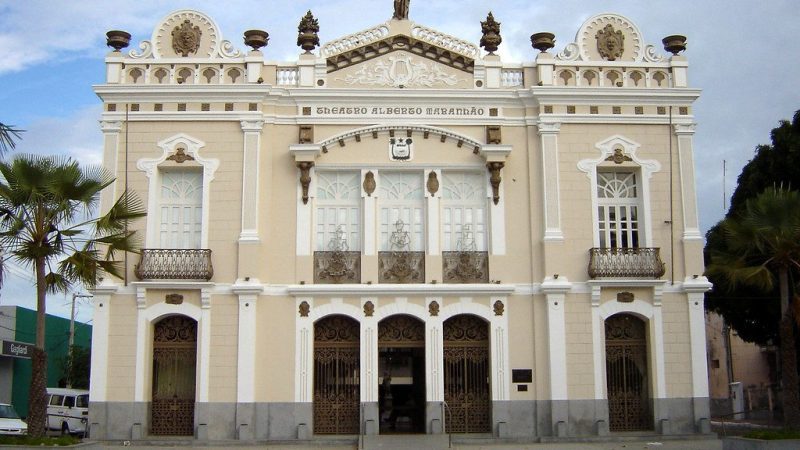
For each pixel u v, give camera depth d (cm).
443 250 2491
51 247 1888
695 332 2462
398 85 2561
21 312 4147
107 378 2378
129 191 2467
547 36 2598
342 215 2522
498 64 2575
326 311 2434
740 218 2486
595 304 2452
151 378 2422
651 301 2475
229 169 2477
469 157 2534
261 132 2502
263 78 2550
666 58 2614
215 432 2358
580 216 2503
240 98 2497
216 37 2550
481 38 2644
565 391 2409
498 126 2534
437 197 2509
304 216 2475
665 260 2498
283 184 2492
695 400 2434
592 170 2528
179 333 2459
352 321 2481
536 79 2583
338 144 2516
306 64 2555
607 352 2498
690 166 2550
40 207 1884
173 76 2527
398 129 2522
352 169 2512
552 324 2436
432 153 2531
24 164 1848
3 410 2758
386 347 2481
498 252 2486
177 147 2486
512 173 2528
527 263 2486
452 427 2436
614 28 2634
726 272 2266
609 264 2455
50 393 3083
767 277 2158
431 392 2417
